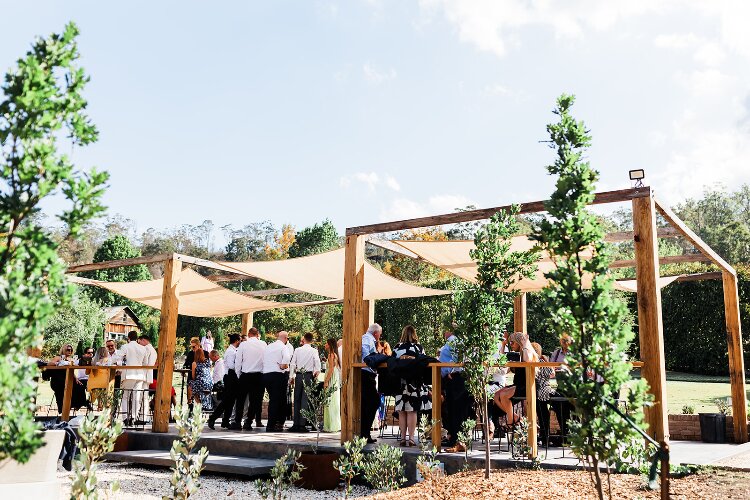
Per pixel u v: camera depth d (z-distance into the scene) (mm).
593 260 3969
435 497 5629
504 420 9242
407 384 8531
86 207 2719
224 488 8055
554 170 4223
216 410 11711
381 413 10742
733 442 9648
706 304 19688
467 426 6828
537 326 20328
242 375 11367
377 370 8516
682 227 8164
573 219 4043
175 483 4133
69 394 11648
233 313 16516
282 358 11086
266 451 8945
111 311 41531
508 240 6852
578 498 5273
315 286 12938
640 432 3727
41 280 2643
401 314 20953
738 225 56250
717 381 18688
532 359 8133
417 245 10289
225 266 11422
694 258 10328
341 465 6836
